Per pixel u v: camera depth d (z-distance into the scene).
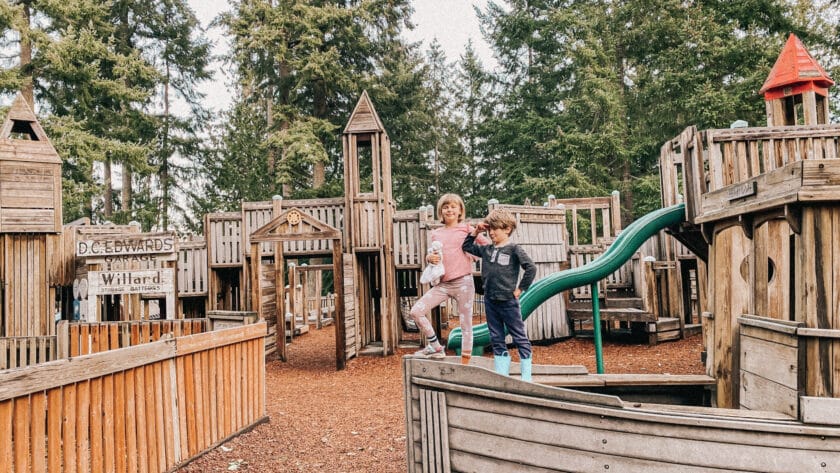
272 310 14.23
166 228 33.09
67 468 3.98
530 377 4.64
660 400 5.53
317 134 28.14
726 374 5.04
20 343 7.66
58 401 3.93
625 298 13.34
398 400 8.27
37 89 25.42
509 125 32.06
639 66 27.73
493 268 4.74
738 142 6.75
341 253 11.62
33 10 23.98
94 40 23.64
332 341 15.96
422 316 4.90
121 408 4.50
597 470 3.58
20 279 11.38
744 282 4.79
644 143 27.47
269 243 13.64
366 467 5.27
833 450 3.22
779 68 10.23
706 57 23.86
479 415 3.97
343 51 29.20
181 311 14.02
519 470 3.79
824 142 6.60
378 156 13.20
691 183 7.18
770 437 3.30
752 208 4.21
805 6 24.58
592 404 3.64
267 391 9.33
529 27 32.66
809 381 3.51
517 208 12.93
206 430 5.70
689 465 3.40
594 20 28.94
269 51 26.77
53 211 11.75
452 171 35.81
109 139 26.08
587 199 17.22
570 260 14.73
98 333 7.69
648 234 7.28
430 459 4.16
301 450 5.84
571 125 28.95
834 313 3.45
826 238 3.49
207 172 34.06
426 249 13.41
